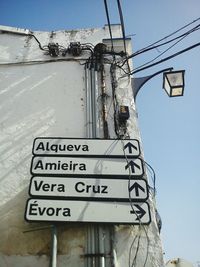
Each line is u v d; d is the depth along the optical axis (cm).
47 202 305
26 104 454
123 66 497
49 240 318
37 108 447
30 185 316
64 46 550
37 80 489
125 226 326
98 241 309
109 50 527
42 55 533
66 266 300
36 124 427
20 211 340
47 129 419
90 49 529
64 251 310
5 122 432
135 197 312
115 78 474
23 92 471
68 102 452
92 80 470
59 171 327
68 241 317
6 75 500
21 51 544
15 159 390
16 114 441
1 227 329
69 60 518
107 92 457
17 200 349
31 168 329
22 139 411
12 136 415
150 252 307
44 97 462
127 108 416
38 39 567
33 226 326
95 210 302
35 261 304
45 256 307
